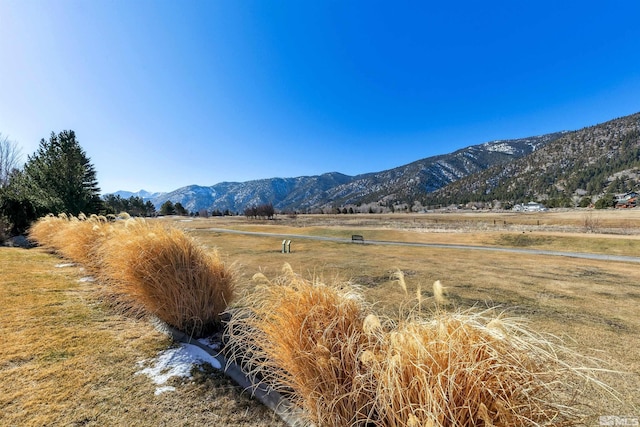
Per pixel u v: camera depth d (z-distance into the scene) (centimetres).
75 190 1822
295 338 179
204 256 339
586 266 992
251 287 505
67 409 172
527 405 116
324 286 203
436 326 140
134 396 190
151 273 304
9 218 1088
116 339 271
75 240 564
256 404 189
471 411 116
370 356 139
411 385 128
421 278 709
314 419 167
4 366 213
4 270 502
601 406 213
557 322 410
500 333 119
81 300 371
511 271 848
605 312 457
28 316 307
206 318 302
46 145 1886
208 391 200
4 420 159
